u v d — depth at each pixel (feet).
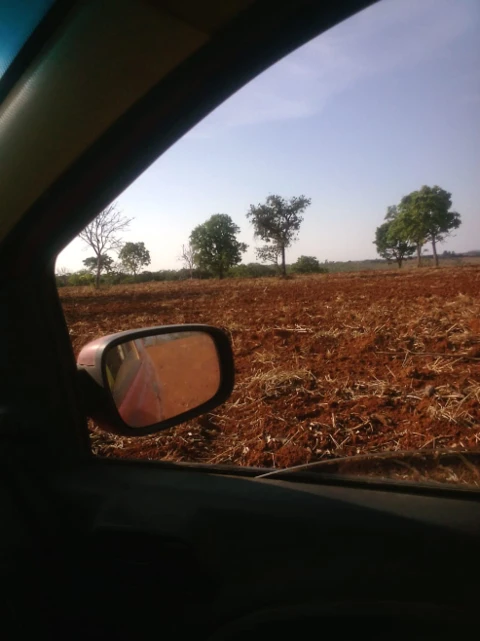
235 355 21.02
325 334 22.90
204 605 4.99
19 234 4.22
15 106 3.89
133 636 5.03
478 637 4.43
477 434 11.51
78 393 5.41
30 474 5.04
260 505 5.18
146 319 29.53
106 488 5.34
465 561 4.69
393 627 4.58
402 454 5.68
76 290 42.60
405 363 18.01
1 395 4.91
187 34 3.49
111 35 3.58
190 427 11.75
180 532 4.95
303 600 4.81
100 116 3.72
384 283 39.91
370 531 4.89
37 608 4.80
